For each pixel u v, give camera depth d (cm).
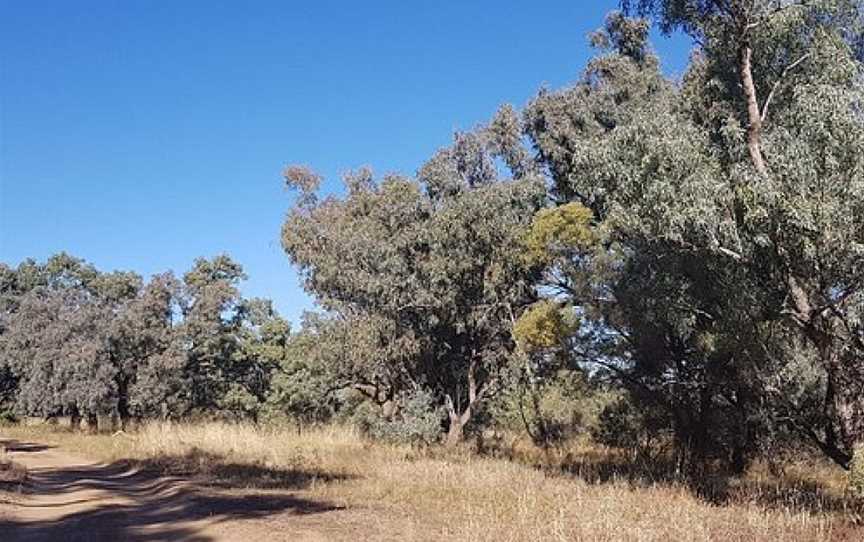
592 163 1630
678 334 2181
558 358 2650
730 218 1446
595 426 2828
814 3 1544
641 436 2642
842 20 1602
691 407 2419
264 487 1814
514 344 2938
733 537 1120
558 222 2352
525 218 2753
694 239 1530
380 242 2930
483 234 2706
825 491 1783
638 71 2909
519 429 3409
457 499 1546
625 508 1389
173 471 2231
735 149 1574
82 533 1240
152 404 5041
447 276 2811
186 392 5131
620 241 2152
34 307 5838
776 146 1432
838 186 1321
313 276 3209
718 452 2383
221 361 5228
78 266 7588
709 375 2212
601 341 2477
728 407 2352
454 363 3153
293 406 4228
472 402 3109
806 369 1814
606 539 1073
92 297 6012
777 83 1622
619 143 1580
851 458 1535
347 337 3011
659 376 2430
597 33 3031
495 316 2931
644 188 1538
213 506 1485
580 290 2347
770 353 1823
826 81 1455
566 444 2988
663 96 2611
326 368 3234
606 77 2944
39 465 2888
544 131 2995
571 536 1098
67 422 6931
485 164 3044
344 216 3334
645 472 2147
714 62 1816
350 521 1283
